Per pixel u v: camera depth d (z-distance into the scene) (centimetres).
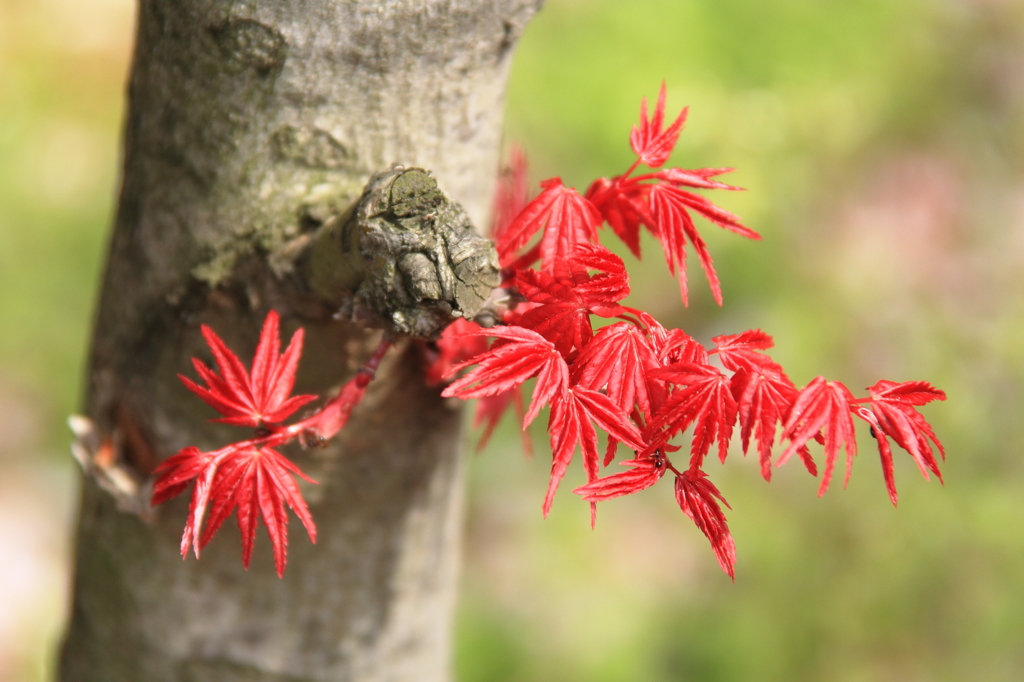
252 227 104
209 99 104
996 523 226
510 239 102
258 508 100
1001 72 283
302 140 104
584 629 221
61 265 268
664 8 254
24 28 300
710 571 234
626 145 231
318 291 103
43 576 236
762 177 238
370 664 114
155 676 113
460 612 223
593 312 100
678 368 98
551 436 98
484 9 103
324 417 101
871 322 245
